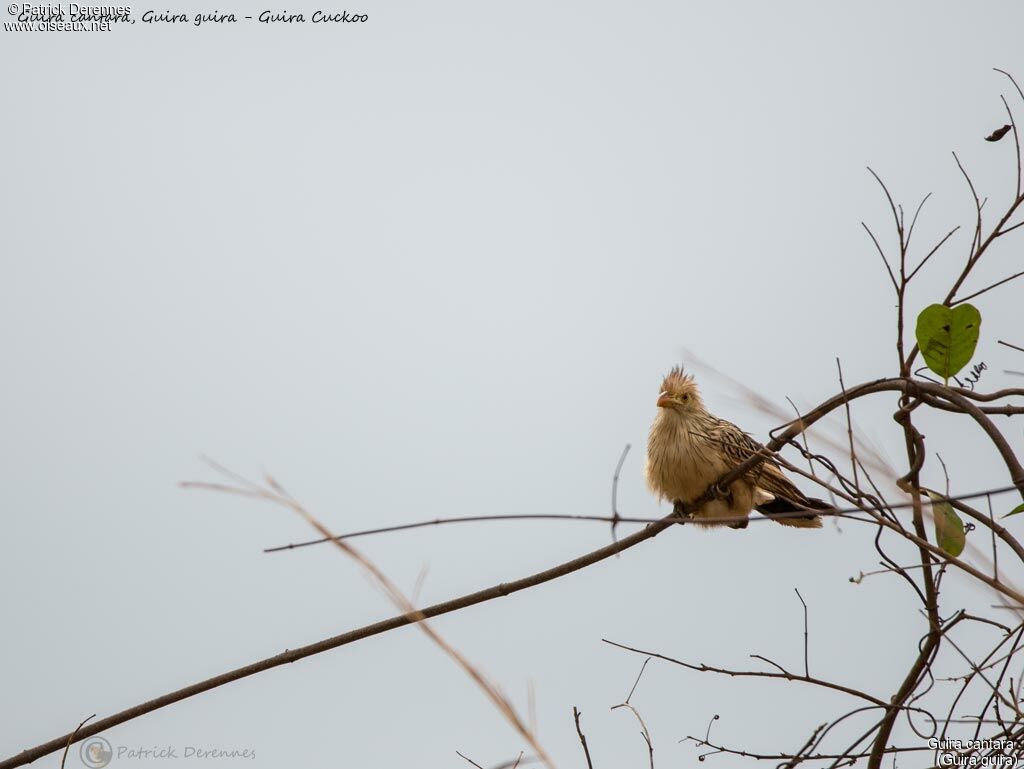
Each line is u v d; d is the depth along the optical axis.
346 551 5.12
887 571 7.64
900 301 8.20
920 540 7.12
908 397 8.25
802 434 8.24
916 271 8.14
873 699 7.82
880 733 7.93
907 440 8.25
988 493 6.80
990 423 7.88
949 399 8.11
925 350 8.27
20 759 9.41
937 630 7.75
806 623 8.34
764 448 8.22
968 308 8.09
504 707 4.77
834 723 7.71
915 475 8.12
